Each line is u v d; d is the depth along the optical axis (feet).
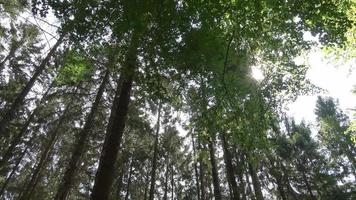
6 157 73.77
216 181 52.85
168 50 21.80
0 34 65.62
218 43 21.21
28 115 86.43
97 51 24.18
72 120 79.71
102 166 24.41
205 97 26.22
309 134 106.01
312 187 100.99
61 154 103.09
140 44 22.49
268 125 27.76
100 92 56.65
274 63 26.03
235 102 25.46
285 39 23.06
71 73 30.96
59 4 21.15
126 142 89.04
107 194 23.34
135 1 19.58
